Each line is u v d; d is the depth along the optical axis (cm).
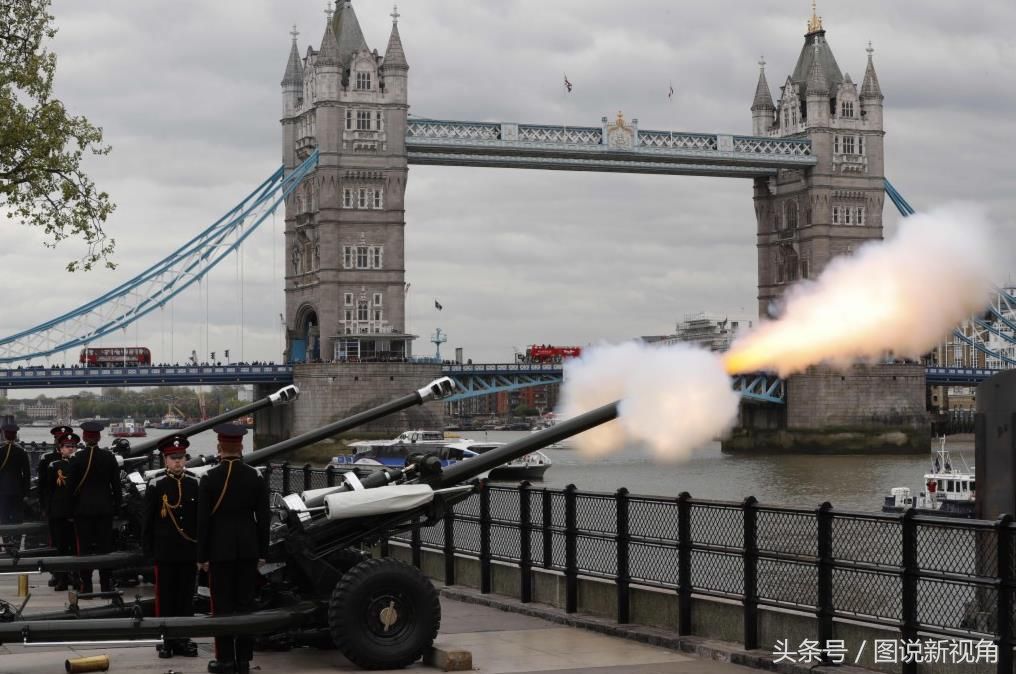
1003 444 2177
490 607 2489
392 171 19200
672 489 12700
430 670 1881
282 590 1953
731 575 2033
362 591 1858
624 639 2133
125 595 2600
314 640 1989
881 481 14112
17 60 4672
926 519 1723
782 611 1922
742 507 1981
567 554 2330
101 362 19762
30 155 4559
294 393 2683
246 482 1830
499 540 2572
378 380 18300
